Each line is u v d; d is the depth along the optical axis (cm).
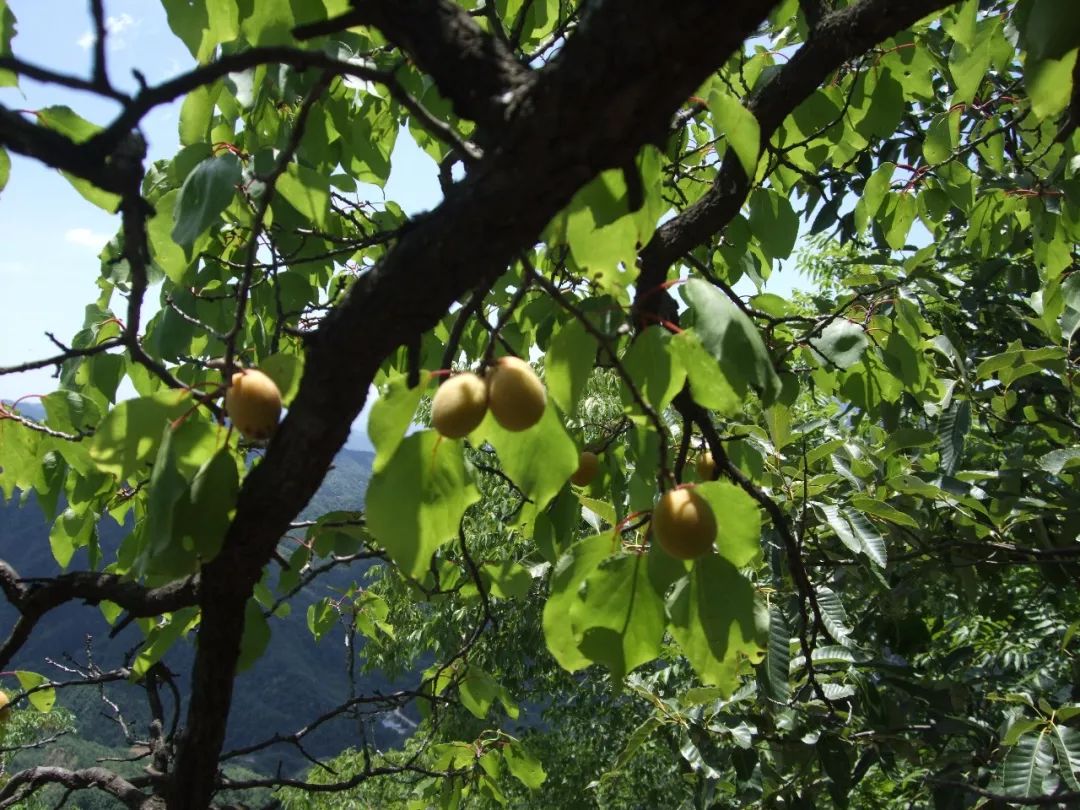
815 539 358
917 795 447
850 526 302
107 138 106
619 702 817
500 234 118
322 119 240
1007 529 361
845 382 297
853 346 245
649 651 153
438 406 136
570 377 154
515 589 251
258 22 198
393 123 291
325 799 773
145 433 141
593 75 101
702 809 317
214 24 201
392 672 830
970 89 243
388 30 116
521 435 152
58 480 257
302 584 221
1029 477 385
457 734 796
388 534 140
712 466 215
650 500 180
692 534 139
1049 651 462
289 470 140
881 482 345
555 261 276
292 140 133
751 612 147
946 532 388
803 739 324
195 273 245
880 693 358
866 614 430
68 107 188
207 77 107
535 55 244
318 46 209
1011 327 463
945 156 273
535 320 254
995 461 493
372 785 767
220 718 166
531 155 109
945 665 453
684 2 95
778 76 229
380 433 139
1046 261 297
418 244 120
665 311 215
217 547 139
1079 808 269
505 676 794
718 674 150
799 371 306
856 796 495
